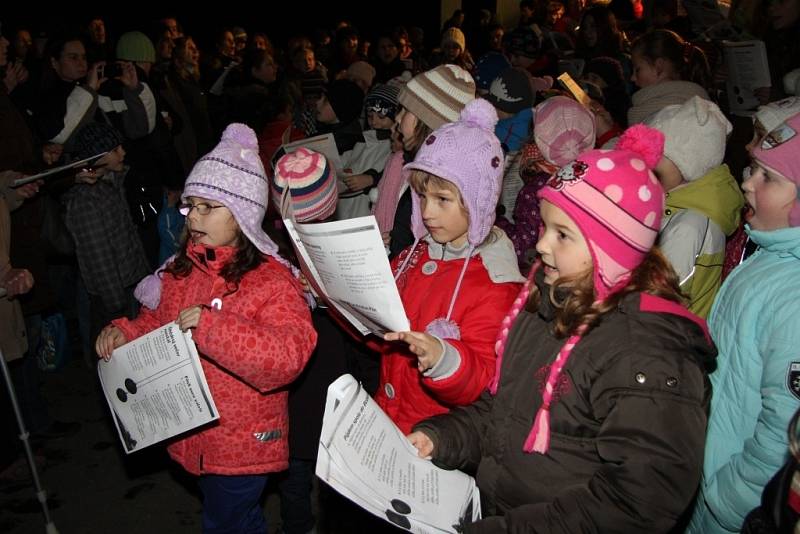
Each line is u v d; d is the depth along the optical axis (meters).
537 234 2.88
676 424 1.43
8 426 3.56
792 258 1.77
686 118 2.47
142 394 2.22
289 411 2.78
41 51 7.22
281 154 3.94
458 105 3.07
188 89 6.88
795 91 3.33
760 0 4.82
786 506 1.13
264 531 2.58
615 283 1.57
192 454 2.39
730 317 1.86
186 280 2.39
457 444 1.83
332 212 2.72
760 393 1.78
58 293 5.59
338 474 1.61
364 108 5.29
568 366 1.56
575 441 1.57
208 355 2.10
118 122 4.77
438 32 13.94
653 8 7.12
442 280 2.13
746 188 1.87
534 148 3.15
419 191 2.09
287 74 7.06
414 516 1.65
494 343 1.96
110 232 3.90
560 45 9.02
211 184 2.21
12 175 3.65
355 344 3.08
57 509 3.49
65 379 4.87
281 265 2.37
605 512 1.47
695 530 2.00
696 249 2.45
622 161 1.58
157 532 3.35
